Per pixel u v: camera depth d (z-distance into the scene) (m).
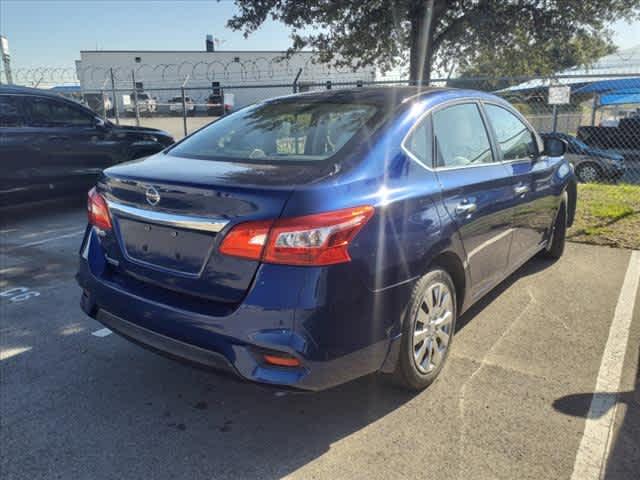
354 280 2.37
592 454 2.51
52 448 2.61
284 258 2.25
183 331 2.47
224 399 3.04
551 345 3.56
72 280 5.04
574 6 15.41
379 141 2.79
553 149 4.42
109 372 3.34
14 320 4.11
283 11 16.77
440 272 2.98
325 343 2.31
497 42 16.94
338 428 2.75
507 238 3.81
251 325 2.29
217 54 41.78
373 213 2.46
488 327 3.83
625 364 3.31
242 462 2.51
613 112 17.80
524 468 2.43
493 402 2.93
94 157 8.11
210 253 2.41
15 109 7.17
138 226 2.71
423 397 2.98
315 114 3.18
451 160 3.21
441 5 15.60
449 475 2.39
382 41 17.20
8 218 7.72
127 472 2.45
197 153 3.14
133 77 13.80
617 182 12.21
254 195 2.31
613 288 4.55
